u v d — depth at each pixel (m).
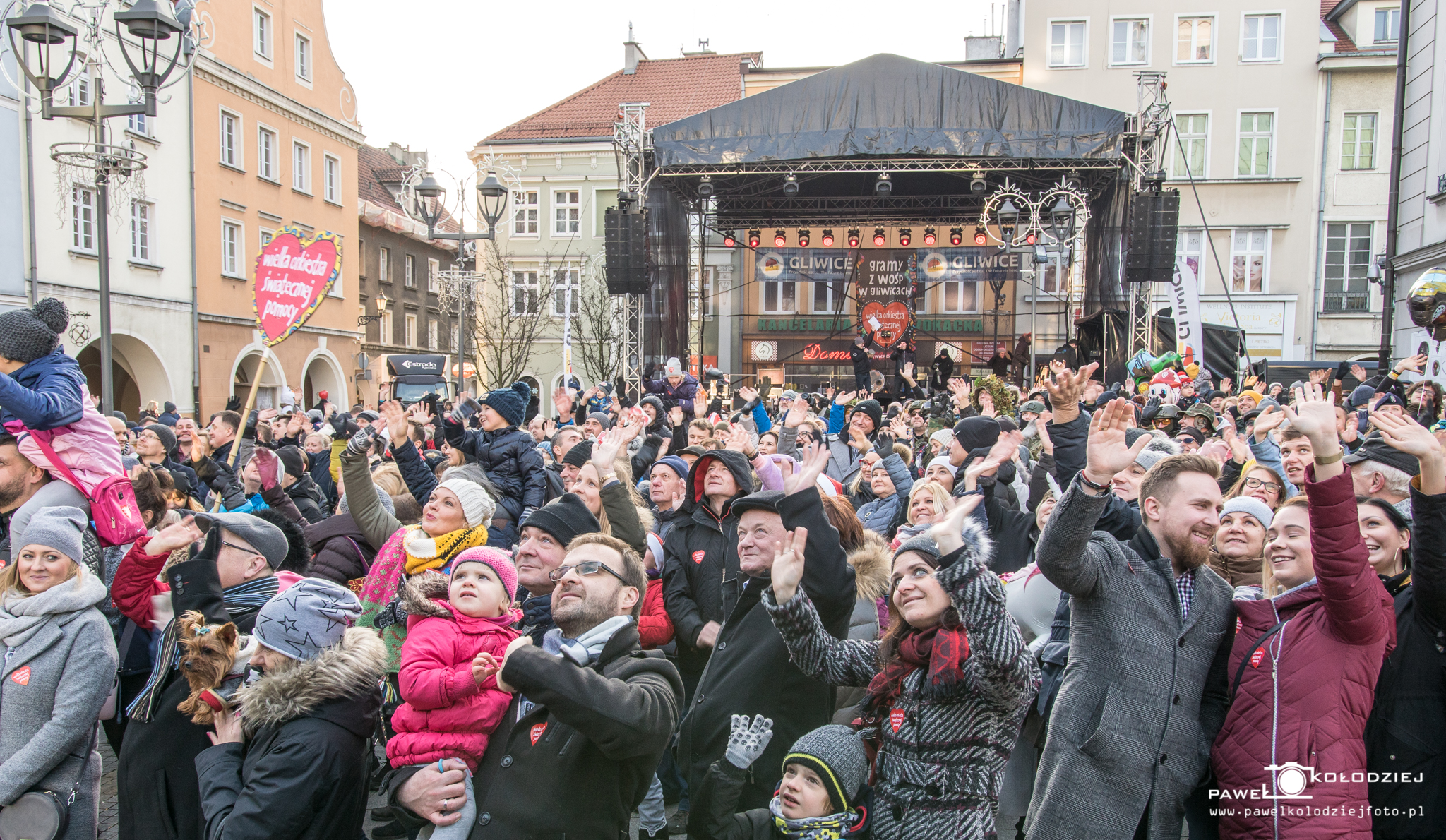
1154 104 15.64
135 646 4.21
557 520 3.27
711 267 28.42
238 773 2.74
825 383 27.14
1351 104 25.45
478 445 6.37
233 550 3.41
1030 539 4.90
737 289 28.42
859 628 4.17
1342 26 27.11
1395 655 3.10
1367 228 25.52
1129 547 3.17
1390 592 3.26
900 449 6.91
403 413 5.51
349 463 4.66
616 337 30.66
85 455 4.29
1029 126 15.66
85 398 4.41
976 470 3.26
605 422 7.77
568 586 2.86
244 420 6.07
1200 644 3.05
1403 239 16.42
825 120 15.77
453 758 2.71
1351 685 2.86
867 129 15.64
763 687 3.33
